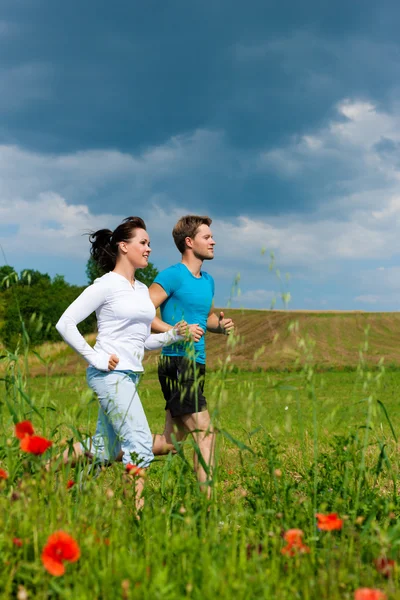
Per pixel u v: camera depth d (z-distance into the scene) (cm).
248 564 280
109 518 344
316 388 364
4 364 377
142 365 488
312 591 265
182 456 393
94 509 336
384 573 281
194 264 585
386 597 244
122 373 471
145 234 512
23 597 240
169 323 571
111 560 276
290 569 282
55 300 8588
